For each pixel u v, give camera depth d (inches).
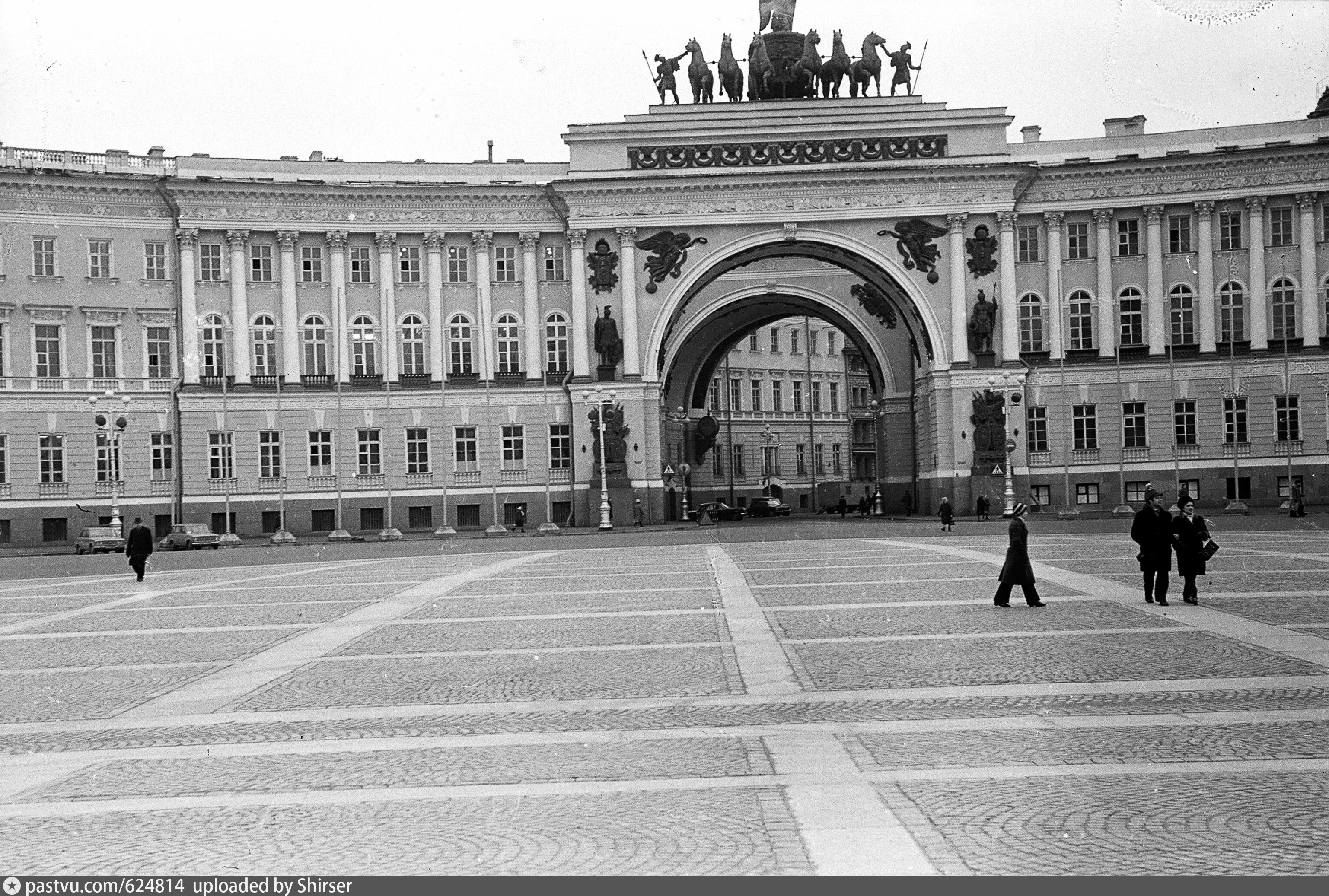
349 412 3742.6
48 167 3563.0
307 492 3710.6
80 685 965.2
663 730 741.3
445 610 1401.3
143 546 2031.3
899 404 4254.4
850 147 3769.7
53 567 2507.4
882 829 535.2
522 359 3821.4
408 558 2472.9
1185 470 3725.4
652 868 496.1
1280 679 845.2
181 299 3644.2
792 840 523.5
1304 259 3676.2
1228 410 3715.6
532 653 1050.7
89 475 3567.9
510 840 537.6
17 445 3513.8
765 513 5002.5
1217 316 3732.8
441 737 743.7
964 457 3725.4
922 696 821.2
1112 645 1009.5
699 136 3767.2
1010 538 1309.1
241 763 694.5
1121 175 3752.5
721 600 1425.9
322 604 1501.0
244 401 3666.3
